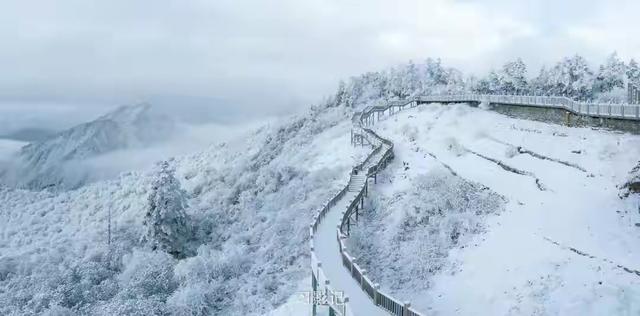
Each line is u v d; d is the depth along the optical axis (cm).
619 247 2378
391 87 10175
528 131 4412
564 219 2756
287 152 7556
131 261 4791
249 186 6369
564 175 3269
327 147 6606
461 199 3494
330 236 3056
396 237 3444
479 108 5912
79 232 8056
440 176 3956
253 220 5172
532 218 2916
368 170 4356
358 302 2144
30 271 5422
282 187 5688
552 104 4447
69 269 4816
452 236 3200
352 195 4097
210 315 3572
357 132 6244
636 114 3362
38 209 10800
